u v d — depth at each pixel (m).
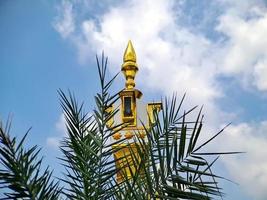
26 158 4.61
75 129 5.48
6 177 4.50
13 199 4.51
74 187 5.05
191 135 4.19
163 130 4.63
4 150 4.56
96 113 5.54
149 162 4.38
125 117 11.80
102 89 5.66
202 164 4.14
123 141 5.22
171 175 4.13
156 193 4.12
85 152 5.25
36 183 4.56
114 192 4.81
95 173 5.06
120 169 4.67
